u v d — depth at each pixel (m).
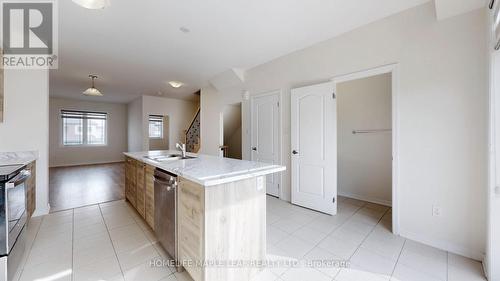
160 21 2.56
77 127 7.71
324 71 3.07
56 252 2.03
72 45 3.18
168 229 1.88
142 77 4.95
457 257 1.96
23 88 2.83
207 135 5.66
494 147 1.62
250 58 3.78
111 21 2.55
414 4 2.23
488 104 1.71
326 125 3.01
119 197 3.82
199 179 1.42
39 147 2.93
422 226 2.22
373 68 2.56
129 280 1.65
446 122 2.07
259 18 2.51
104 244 2.18
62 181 5.06
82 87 5.88
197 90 6.34
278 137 3.79
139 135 7.41
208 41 3.11
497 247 1.61
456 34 2.01
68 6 2.25
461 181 2.00
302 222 2.74
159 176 2.04
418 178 2.24
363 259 1.94
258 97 4.14
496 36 1.54
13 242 1.70
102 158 8.17
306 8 2.32
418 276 1.71
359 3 2.23
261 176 1.78
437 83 2.12
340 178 4.01
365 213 3.06
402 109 2.33
